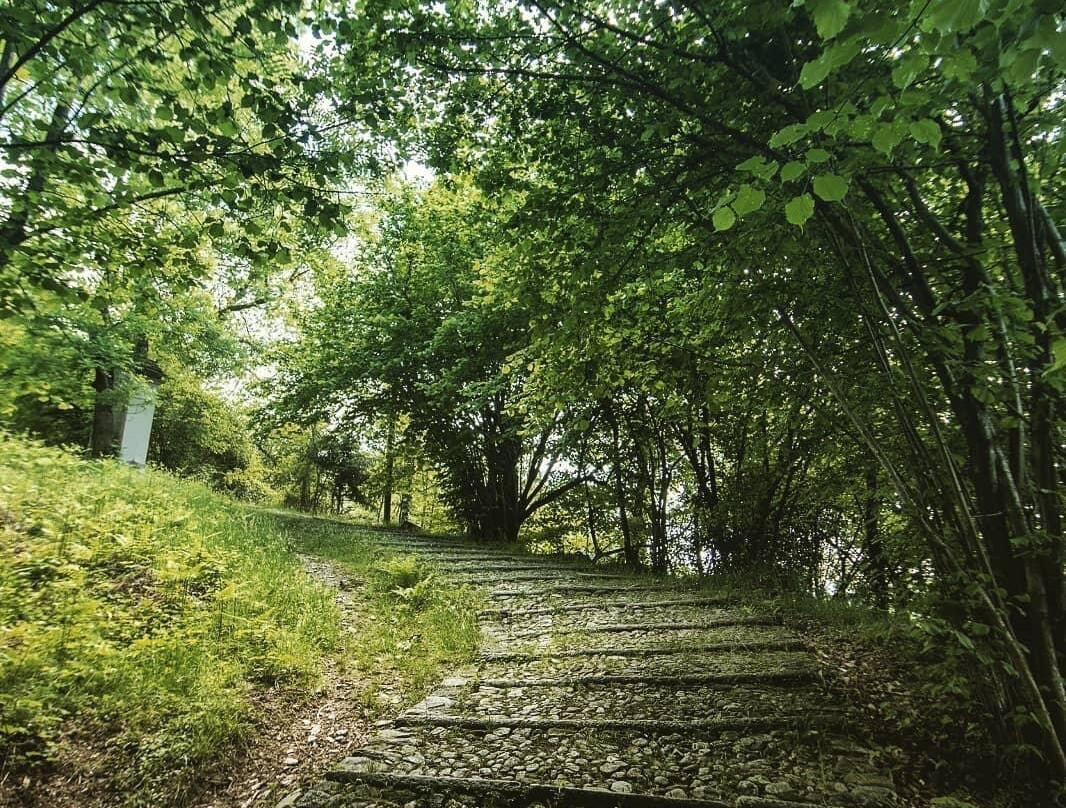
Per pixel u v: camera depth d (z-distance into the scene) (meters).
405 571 7.85
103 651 3.68
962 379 3.45
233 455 20.47
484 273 8.11
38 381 6.00
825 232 3.75
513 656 5.33
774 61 3.95
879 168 3.50
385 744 3.62
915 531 4.21
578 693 4.41
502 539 15.48
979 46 1.91
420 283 15.66
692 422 9.40
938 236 3.67
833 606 6.77
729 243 4.26
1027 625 3.23
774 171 2.21
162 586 4.98
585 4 4.23
